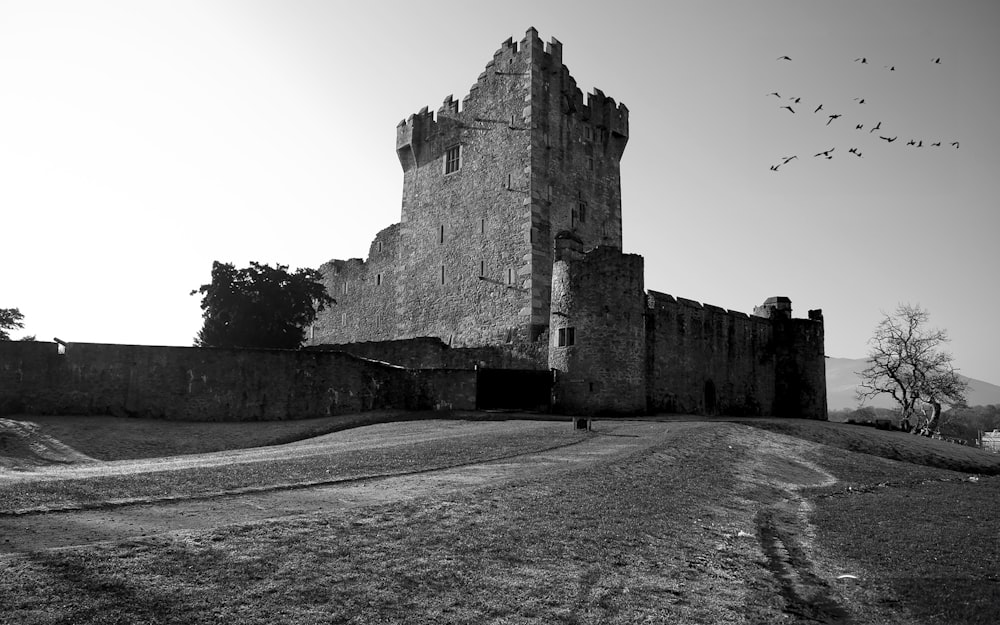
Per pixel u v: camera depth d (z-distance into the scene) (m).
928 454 38.03
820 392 57.59
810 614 11.31
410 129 59.22
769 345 57.84
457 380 39.66
